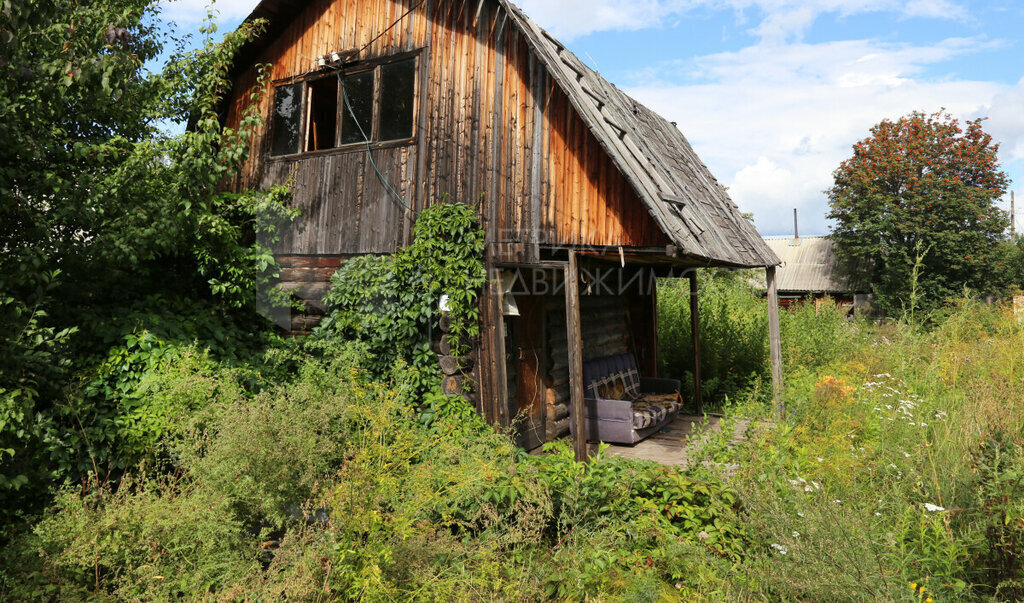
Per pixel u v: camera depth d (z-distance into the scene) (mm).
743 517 4699
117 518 3967
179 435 5340
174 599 3662
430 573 3869
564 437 9195
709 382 11656
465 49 7949
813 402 7586
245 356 7625
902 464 5207
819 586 3477
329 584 3564
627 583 4512
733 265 8570
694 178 10305
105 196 6496
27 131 5832
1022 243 29500
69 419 5434
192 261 8578
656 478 5348
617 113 8852
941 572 3871
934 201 26906
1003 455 4242
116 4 7230
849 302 29656
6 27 4438
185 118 8453
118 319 6465
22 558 4137
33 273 5469
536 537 4562
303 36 9312
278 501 4035
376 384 6348
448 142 7961
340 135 8906
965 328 11312
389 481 4129
